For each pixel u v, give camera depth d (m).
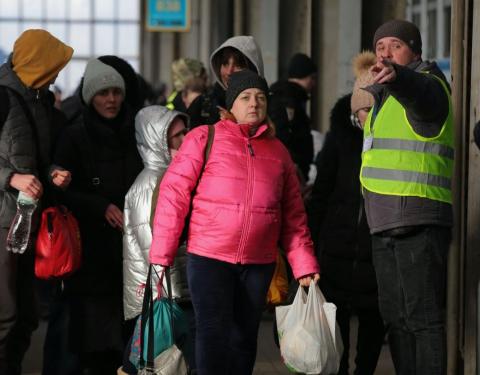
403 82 11.84
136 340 12.91
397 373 13.12
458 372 15.13
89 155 14.69
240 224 12.41
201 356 12.40
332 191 14.81
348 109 14.70
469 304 14.43
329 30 31.11
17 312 13.98
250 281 12.61
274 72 34.38
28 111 14.02
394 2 26.62
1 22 76.38
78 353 14.62
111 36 76.00
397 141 12.59
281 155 12.80
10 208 13.77
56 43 14.19
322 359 12.41
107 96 14.70
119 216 14.44
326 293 14.76
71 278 14.58
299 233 13.05
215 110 15.39
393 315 13.01
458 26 14.93
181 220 12.58
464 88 14.77
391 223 12.55
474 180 14.34
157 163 14.14
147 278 12.66
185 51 64.81
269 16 34.38
